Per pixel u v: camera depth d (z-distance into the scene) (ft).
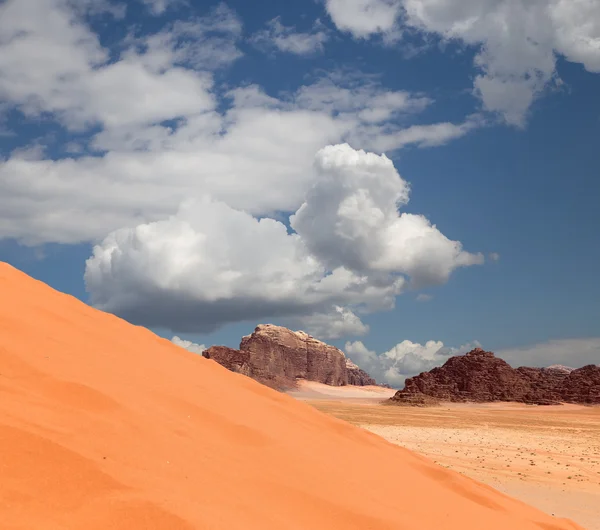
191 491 29.09
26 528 21.88
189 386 47.91
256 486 33.86
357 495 39.45
